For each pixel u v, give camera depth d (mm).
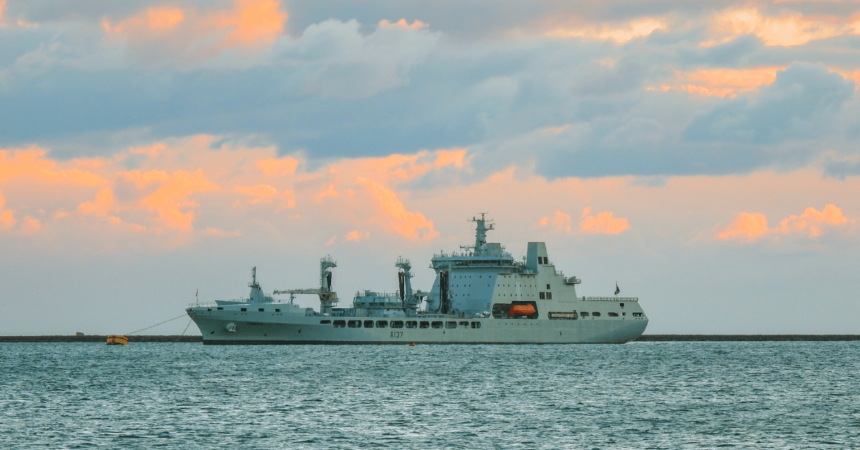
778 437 129375
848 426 138875
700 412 153125
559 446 122375
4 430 132500
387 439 126500
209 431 132000
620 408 157375
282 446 121562
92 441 124312
